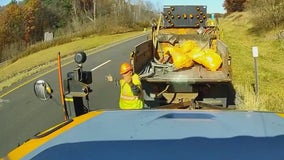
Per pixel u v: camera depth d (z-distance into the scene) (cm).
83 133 257
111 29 7894
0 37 9831
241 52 3462
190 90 1113
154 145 228
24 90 1897
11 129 1221
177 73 1187
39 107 1485
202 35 1410
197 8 1519
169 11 1527
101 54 3253
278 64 3059
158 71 1205
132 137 241
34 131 1184
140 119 279
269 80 2108
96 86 1788
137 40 4834
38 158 232
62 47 5562
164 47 1412
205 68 1212
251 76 2095
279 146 224
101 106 1392
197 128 254
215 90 1128
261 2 5503
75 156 225
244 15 7956
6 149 1034
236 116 287
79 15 11125
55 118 1314
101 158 219
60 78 605
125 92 884
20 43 9744
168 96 1119
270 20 5306
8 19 10075
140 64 1207
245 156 213
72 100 605
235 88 1380
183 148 222
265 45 4497
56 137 259
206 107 496
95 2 10900
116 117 291
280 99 1428
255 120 275
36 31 10556
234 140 232
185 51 1224
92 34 7338
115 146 230
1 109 1516
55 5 11162
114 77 2038
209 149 221
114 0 10425
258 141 231
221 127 256
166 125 261
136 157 216
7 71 5044
